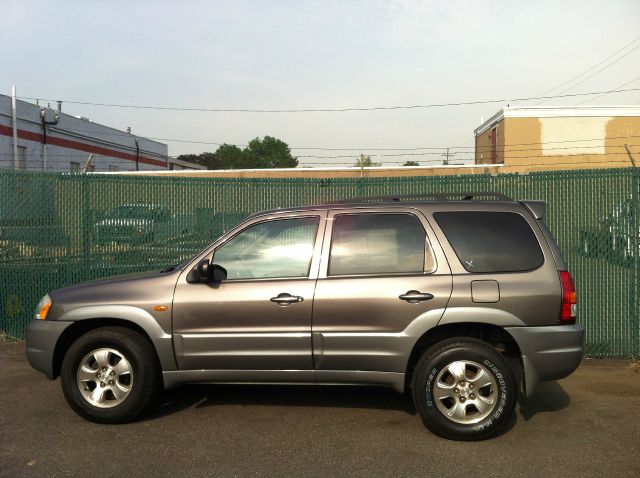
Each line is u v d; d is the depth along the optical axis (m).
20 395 5.86
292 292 4.86
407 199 5.71
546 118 29.12
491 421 4.59
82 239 8.06
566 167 29.17
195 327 4.96
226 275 5.05
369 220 5.02
